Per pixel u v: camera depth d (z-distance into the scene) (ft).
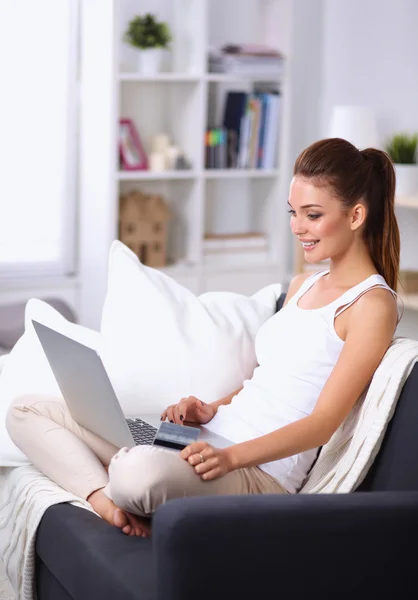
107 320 8.57
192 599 5.39
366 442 6.49
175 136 16.99
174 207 17.30
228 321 8.54
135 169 16.01
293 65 17.95
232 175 16.88
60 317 8.90
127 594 5.61
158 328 8.41
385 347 6.72
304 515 5.51
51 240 16.34
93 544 6.23
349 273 7.18
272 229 17.78
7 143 15.81
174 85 16.88
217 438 7.29
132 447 6.94
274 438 6.45
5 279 15.93
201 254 16.97
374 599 5.72
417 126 15.99
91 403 7.04
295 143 18.24
